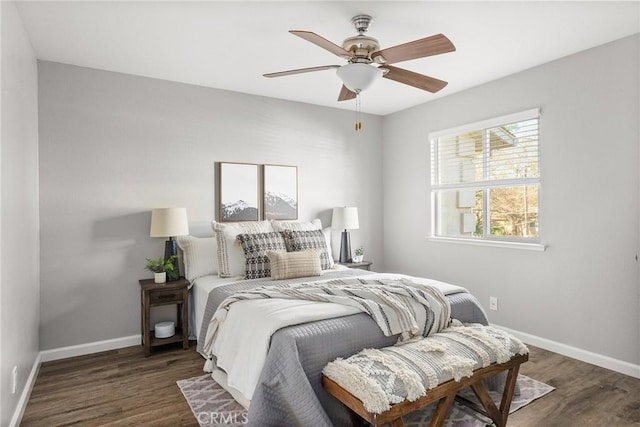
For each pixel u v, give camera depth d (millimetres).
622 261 2844
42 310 3113
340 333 2086
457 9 2387
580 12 2432
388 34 2725
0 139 1852
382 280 2764
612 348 2902
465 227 4109
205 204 3824
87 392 2561
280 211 4246
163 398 2471
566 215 3176
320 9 2383
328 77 3594
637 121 2752
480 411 2291
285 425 1936
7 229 1988
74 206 3238
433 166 4414
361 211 4914
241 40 2811
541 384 2650
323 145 4586
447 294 2711
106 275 3369
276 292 2551
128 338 3451
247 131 4066
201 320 3213
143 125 3529
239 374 2162
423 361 1921
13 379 2105
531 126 3443
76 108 3248
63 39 2762
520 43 2895
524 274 3494
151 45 2881
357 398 1721
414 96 4215
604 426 2158
